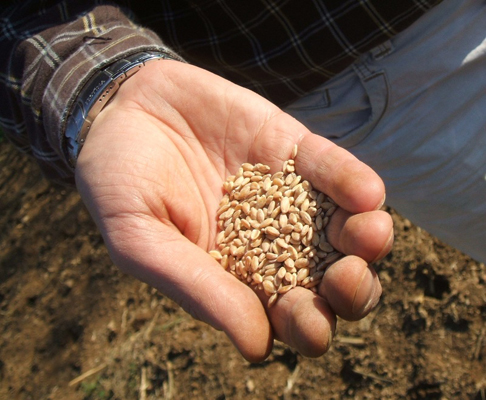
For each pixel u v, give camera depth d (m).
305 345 0.27
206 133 0.35
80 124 0.33
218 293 0.28
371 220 0.28
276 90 0.40
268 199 0.33
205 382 0.52
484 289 0.49
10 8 0.36
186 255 0.30
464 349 0.48
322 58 0.37
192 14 0.37
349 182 0.30
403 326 0.50
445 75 0.36
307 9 0.35
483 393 0.46
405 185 0.41
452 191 0.40
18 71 0.35
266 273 0.31
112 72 0.34
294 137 0.34
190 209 0.32
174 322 0.56
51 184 0.75
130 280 0.62
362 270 0.27
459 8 0.34
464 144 0.38
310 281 0.30
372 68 0.37
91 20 0.35
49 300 0.66
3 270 0.71
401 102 0.38
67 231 0.69
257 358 0.28
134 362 0.56
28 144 0.39
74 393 0.58
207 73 0.35
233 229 0.33
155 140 0.33
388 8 0.34
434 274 0.51
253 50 0.38
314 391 0.50
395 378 0.48
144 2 0.38
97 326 0.61
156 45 0.35
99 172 0.31
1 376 0.63
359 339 0.50
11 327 0.66
